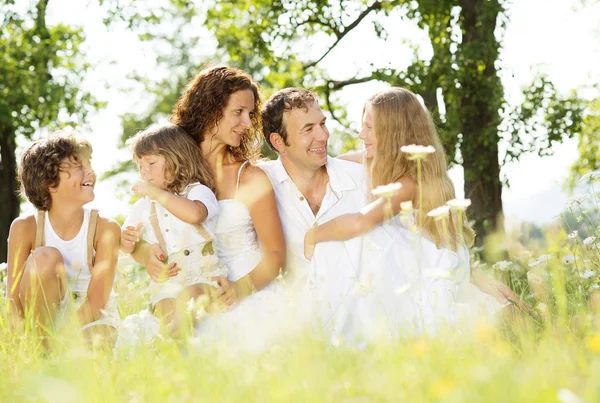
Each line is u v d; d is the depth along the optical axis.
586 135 13.58
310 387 1.86
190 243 3.36
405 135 3.35
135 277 4.14
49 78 13.76
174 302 3.24
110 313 3.38
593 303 2.81
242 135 3.69
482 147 11.09
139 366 2.30
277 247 3.56
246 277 3.42
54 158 3.37
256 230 3.59
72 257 3.43
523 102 11.38
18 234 3.47
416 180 3.30
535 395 1.56
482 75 10.99
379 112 3.38
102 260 3.41
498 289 3.26
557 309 2.90
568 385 1.72
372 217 3.20
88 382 2.05
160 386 1.99
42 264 3.22
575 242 3.52
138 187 3.37
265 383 2.00
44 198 3.41
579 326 2.47
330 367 2.11
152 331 3.15
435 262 3.11
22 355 2.45
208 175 3.57
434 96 11.30
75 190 3.41
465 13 10.97
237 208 3.59
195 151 3.53
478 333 2.16
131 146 3.52
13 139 13.27
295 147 3.62
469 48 10.52
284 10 12.15
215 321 2.68
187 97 3.70
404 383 1.85
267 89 12.51
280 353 2.37
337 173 3.69
